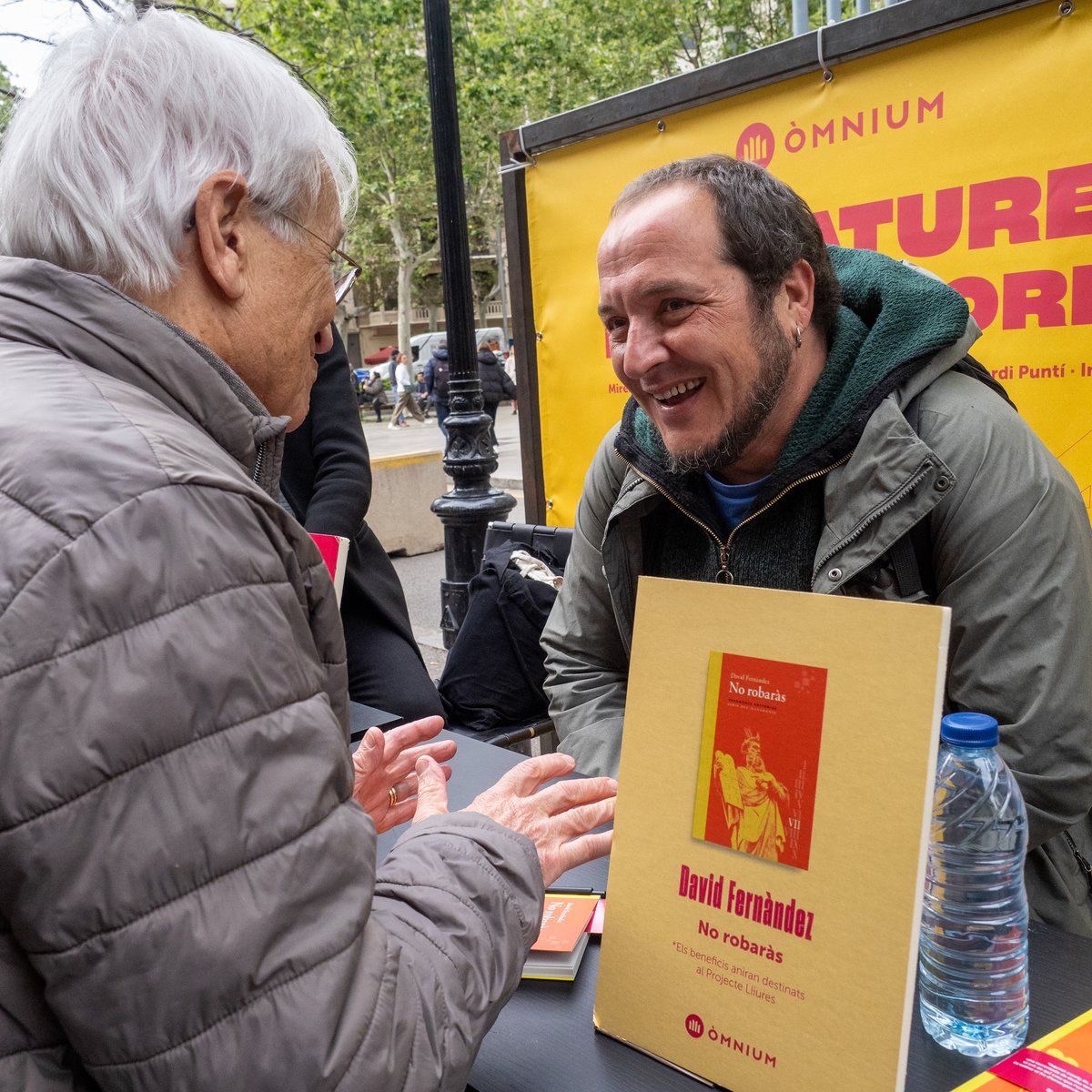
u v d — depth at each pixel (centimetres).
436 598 662
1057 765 132
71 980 66
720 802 89
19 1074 68
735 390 146
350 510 279
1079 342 224
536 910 89
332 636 91
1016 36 223
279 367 101
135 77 90
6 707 65
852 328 153
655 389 148
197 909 66
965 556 139
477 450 465
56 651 66
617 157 308
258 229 96
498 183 2980
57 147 88
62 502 69
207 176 91
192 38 94
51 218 89
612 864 97
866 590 149
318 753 73
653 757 95
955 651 142
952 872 93
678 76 285
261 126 94
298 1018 67
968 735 92
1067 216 221
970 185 236
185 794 67
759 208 142
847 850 81
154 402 82
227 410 88
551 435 349
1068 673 133
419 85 2370
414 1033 74
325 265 104
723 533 166
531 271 342
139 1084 66
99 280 85
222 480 75
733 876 88
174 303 92
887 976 78
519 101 2395
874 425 144
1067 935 108
